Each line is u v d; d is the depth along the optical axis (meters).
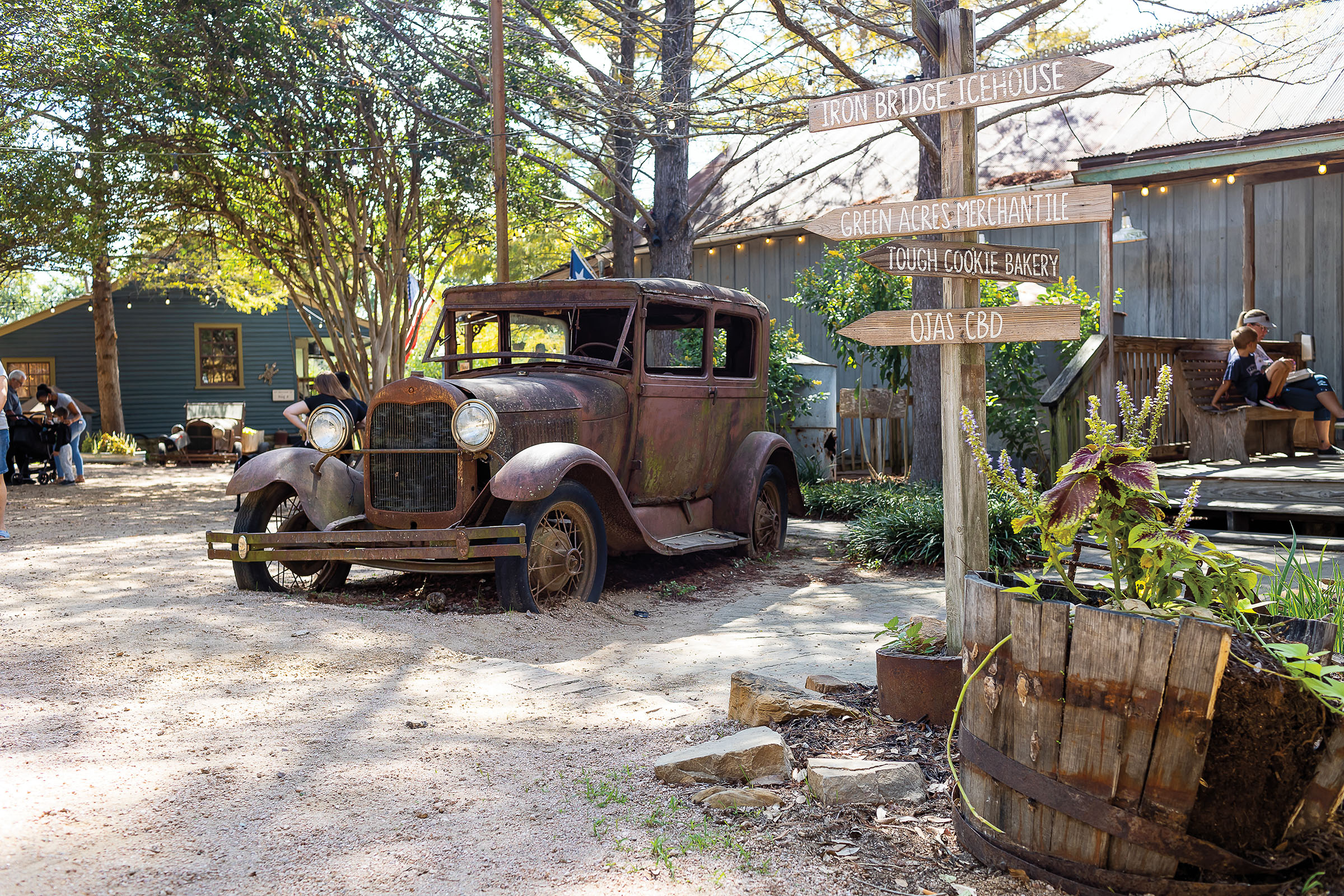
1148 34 9.52
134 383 26.53
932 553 7.47
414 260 17.25
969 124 3.45
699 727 3.57
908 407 12.12
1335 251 11.07
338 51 13.73
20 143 14.28
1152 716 2.15
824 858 2.50
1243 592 2.62
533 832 2.64
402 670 4.25
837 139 17.00
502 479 5.45
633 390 6.70
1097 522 2.64
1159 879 2.20
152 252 20.11
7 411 14.46
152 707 3.63
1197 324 11.95
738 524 7.57
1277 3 9.34
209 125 14.35
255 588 6.01
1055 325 3.24
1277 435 10.06
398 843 2.55
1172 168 9.88
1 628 4.69
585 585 5.98
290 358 27.31
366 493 6.01
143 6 13.36
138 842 2.49
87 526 9.73
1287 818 2.23
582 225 22.11
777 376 11.64
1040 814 2.36
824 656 4.89
